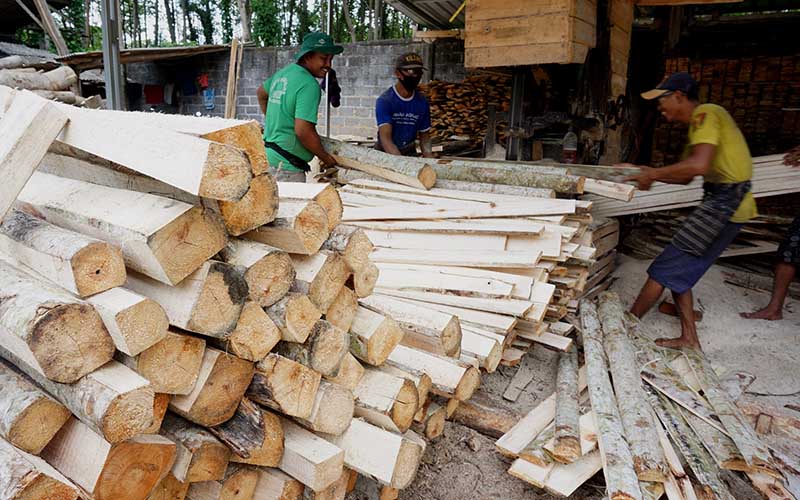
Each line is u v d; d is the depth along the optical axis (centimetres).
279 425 181
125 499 143
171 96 1308
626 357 293
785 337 370
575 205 346
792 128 735
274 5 2205
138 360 139
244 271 156
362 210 379
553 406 268
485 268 317
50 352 125
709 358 350
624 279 466
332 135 1087
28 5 1382
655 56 802
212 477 166
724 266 496
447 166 414
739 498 236
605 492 237
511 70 483
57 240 141
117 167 171
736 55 770
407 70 480
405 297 309
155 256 136
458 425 284
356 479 233
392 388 198
